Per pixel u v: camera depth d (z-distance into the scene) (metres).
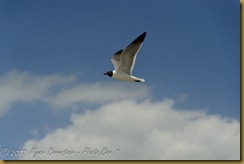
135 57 19.03
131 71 19.28
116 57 19.36
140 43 18.78
